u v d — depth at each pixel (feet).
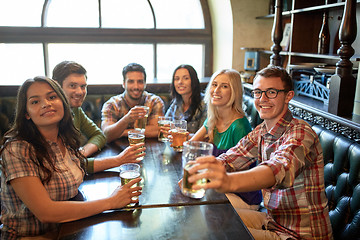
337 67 5.95
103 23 13.07
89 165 4.95
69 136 4.51
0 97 9.16
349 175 4.87
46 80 4.06
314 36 8.86
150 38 13.53
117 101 7.98
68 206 3.62
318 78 7.45
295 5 8.57
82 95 6.46
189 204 3.99
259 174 3.21
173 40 13.75
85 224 3.52
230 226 3.51
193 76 7.75
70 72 6.27
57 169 4.07
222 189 2.94
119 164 5.16
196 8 13.73
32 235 4.14
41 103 3.94
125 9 13.14
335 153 5.24
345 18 5.77
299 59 8.90
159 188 4.41
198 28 13.94
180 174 4.90
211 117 6.35
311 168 4.28
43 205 3.59
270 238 4.44
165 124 6.59
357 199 4.59
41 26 12.46
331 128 5.83
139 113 6.50
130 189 3.95
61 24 12.74
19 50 12.56
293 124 4.35
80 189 4.41
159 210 3.82
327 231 4.40
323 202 4.40
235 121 6.06
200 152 3.52
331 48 8.40
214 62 14.08
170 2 13.41
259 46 11.78
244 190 3.13
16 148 3.76
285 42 10.27
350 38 5.80
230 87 5.98
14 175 3.64
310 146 3.97
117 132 6.75
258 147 4.82
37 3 12.26
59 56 13.05
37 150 3.87
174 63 14.23
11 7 12.09
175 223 3.55
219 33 13.06
